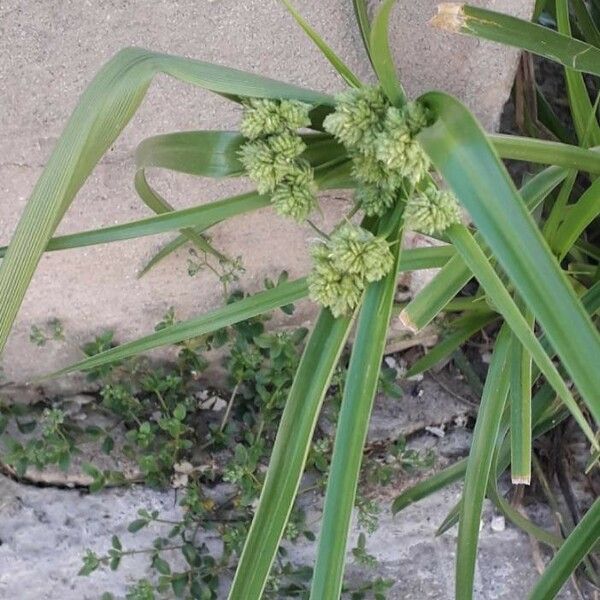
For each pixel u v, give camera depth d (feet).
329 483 0.92
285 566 1.69
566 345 0.76
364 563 1.72
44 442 1.76
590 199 1.20
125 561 1.77
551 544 1.63
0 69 1.37
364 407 0.91
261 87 0.97
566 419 1.87
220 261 1.64
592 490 1.86
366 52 1.45
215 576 1.69
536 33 1.05
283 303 1.14
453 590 1.81
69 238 1.06
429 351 1.82
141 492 1.84
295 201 0.99
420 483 1.65
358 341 0.93
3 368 1.82
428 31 1.41
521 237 0.77
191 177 1.56
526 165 1.93
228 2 1.37
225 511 1.81
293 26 1.41
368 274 0.90
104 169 1.51
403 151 0.88
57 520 1.81
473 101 1.51
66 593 1.76
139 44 1.38
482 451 1.30
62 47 1.36
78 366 1.22
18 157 1.47
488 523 1.86
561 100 2.02
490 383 1.32
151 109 1.45
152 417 1.88
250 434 1.77
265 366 1.84
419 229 0.92
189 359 1.83
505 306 0.86
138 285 1.73
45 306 1.72
